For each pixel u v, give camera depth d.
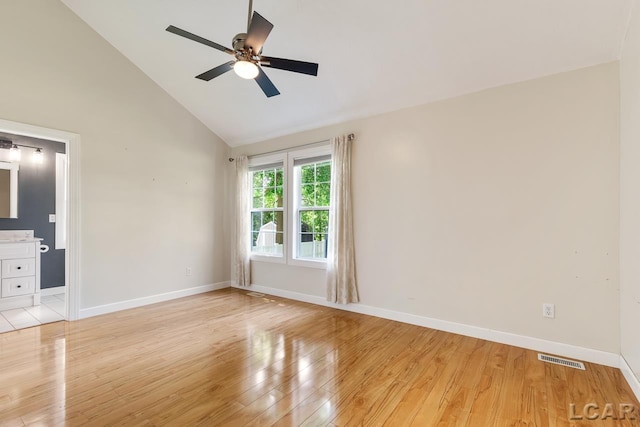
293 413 1.88
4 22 3.08
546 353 2.71
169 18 3.26
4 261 3.93
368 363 2.53
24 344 2.87
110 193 3.84
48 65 3.35
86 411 1.89
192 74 4.00
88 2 3.36
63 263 4.89
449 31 2.64
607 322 2.49
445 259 3.26
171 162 4.49
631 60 2.15
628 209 2.23
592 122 2.55
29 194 4.57
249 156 5.05
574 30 2.38
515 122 2.88
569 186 2.64
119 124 3.92
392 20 2.68
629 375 2.21
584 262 2.58
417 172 3.44
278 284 4.72
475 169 3.09
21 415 1.84
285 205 4.59
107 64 3.81
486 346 2.86
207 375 2.33
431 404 1.97
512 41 2.58
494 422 1.80
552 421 1.81
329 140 4.11
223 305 4.20
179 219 4.59
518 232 2.86
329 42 3.04
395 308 3.59
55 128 3.40
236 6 2.93
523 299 2.84
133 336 3.08
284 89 3.81
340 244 3.89
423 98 3.36
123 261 3.96
